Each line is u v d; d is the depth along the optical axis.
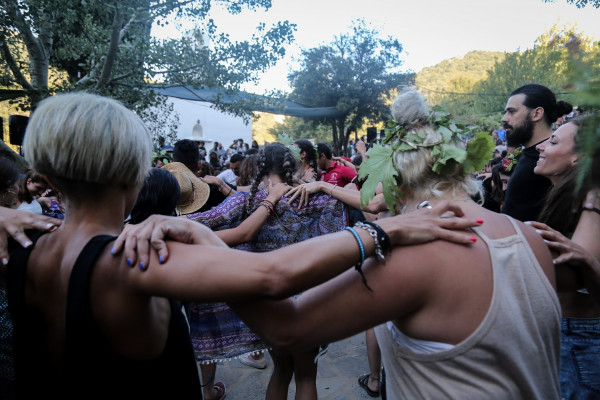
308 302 0.96
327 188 2.18
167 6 5.88
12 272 0.88
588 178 0.78
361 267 0.91
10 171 1.74
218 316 2.08
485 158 1.05
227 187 3.29
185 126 21.36
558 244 1.07
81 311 0.79
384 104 24.42
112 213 0.92
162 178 1.69
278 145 2.21
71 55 6.28
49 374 0.88
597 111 0.70
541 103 2.43
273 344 0.95
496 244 0.96
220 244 0.90
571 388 1.48
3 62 5.70
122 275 0.80
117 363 0.84
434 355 0.92
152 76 6.30
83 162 0.82
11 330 1.06
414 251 0.92
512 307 0.90
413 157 1.08
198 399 1.05
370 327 0.93
